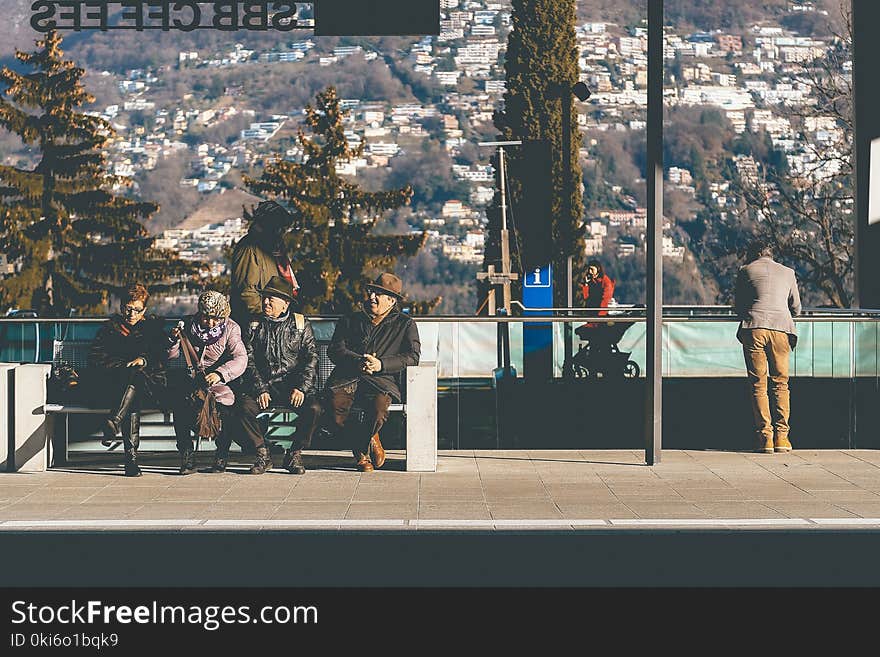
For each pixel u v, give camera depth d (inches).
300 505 680.4
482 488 736.3
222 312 785.6
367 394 799.7
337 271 5044.3
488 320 912.3
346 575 529.3
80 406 803.4
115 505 681.0
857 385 916.0
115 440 863.1
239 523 625.9
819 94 3518.7
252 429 791.1
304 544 585.3
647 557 561.3
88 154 5187.0
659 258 827.4
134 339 789.2
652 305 826.8
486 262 3801.7
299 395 783.7
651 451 829.8
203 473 797.2
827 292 3481.8
